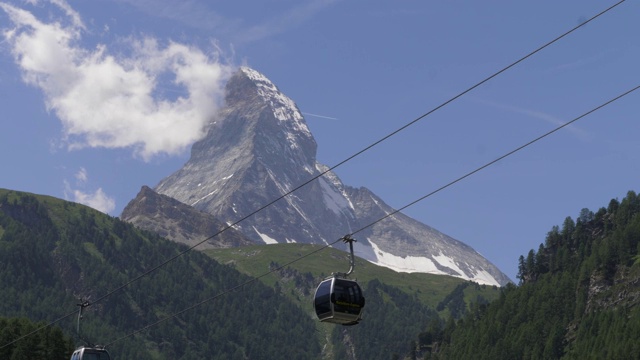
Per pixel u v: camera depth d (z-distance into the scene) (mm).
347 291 82750
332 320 83125
